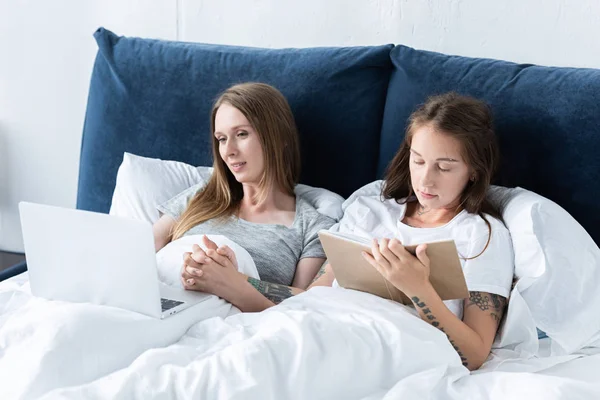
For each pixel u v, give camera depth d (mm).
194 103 2088
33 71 2523
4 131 2609
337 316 1413
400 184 1771
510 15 1971
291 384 1271
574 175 1728
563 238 1559
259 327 1412
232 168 1845
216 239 1728
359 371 1333
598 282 1552
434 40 2059
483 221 1614
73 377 1314
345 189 1987
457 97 1652
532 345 1527
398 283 1418
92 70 2324
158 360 1288
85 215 1417
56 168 2582
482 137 1604
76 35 2445
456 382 1359
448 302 1560
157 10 2342
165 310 1474
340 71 1967
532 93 1773
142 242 1383
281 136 1875
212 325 1465
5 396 1271
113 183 2168
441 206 1622
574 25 1919
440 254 1382
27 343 1341
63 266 1489
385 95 1973
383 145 1941
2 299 1602
